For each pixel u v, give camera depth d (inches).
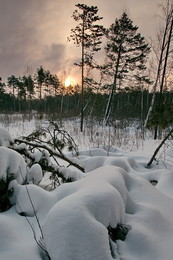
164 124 157.6
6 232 64.6
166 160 193.2
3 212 79.7
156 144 289.0
